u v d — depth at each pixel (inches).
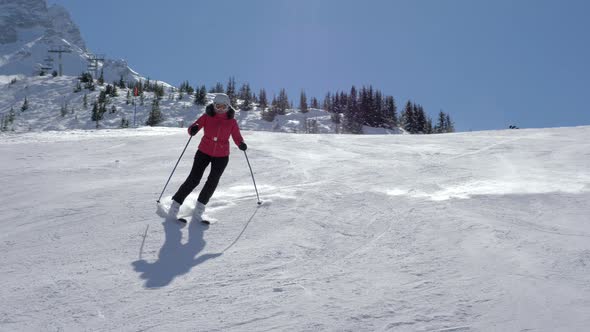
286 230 148.3
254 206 176.7
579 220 147.4
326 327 86.9
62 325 90.0
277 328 87.0
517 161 272.8
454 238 135.2
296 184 216.7
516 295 97.3
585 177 215.5
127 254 129.1
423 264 117.0
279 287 105.7
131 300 100.7
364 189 203.9
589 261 113.6
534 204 167.9
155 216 164.6
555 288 100.0
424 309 92.7
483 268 112.6
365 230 147.2
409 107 3186.5
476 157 294.5
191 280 111.2
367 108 3166.8
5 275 115.1
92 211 171.2
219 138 167.3
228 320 90.7
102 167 263.7
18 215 168.7
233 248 133.4
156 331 87.3
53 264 122.2
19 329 88.3
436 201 178.7
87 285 108.6
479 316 89.1
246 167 263.0
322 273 113.7
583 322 85.4
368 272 113.3
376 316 90.5
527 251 122.3
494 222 148.5
